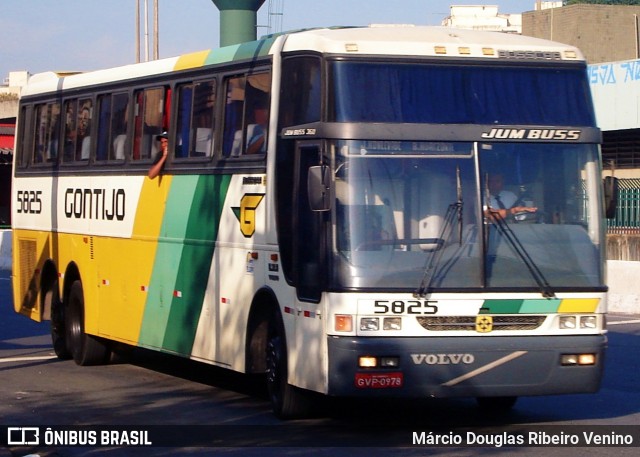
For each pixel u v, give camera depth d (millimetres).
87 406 14742
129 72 17359
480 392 11820
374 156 11891
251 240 13695
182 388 16438
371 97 12070
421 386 11656
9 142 55875
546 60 12703
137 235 16906
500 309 11867
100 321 18156
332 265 11719
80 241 18922
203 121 15172
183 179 15562
